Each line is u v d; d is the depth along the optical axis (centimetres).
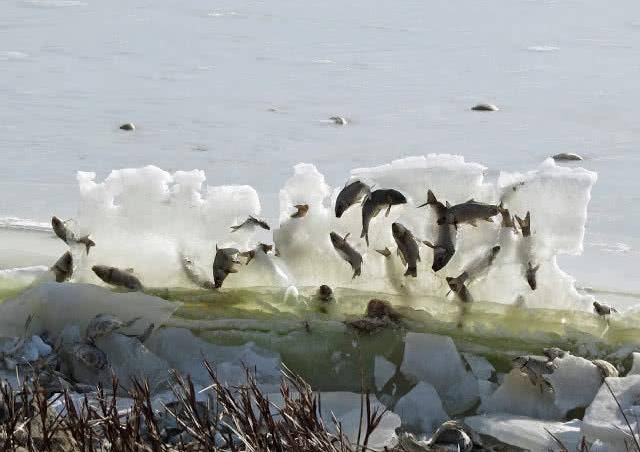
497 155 2264
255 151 2239
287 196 1212
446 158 1176
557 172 1141
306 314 1144
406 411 1044
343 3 4362
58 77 2953
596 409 972
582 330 1108
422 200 1163
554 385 1034
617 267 1582
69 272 1220
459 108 2712
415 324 1111
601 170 2122
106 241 1230
